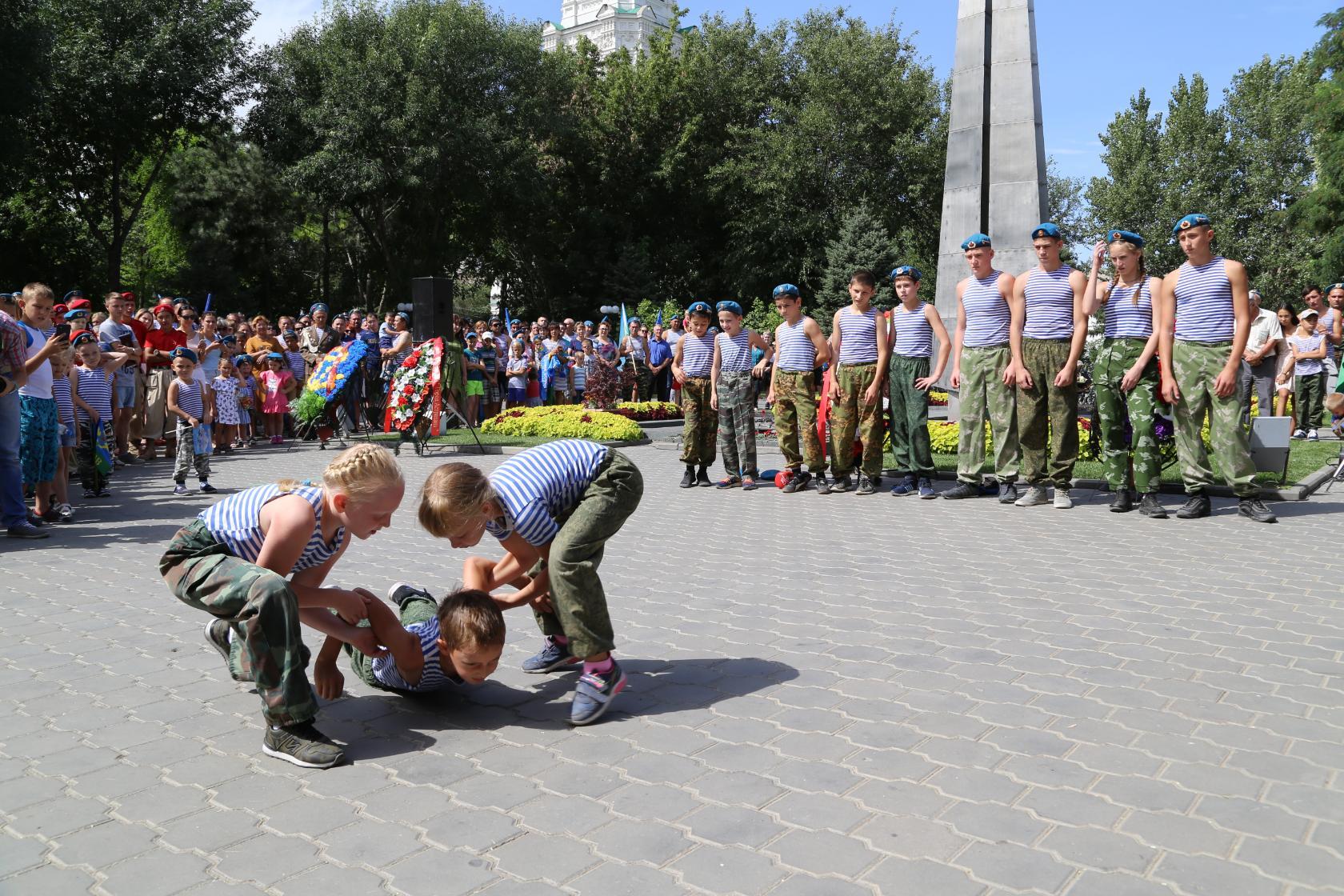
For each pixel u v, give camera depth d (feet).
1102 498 28.17
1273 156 158.61
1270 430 27.53
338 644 12.91
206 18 104.12
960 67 41.04
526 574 13.73
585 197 140.46
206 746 11.78
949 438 38.58
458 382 46.19
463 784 10.59
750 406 32.45
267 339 53.36
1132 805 9.70
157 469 40.65
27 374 25.43
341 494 11.73
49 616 17.72
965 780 10.34
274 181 124.88
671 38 141.49
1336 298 44.98
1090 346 35.09
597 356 63.26
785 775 10.59
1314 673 13.38
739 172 126.62
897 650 14.82
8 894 8.50
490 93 119.44
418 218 124.67
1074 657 14.25
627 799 10.12
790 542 23.30
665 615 17.08
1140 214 161.58
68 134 102.53
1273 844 8.89
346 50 111.04
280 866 8.92
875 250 113.39
